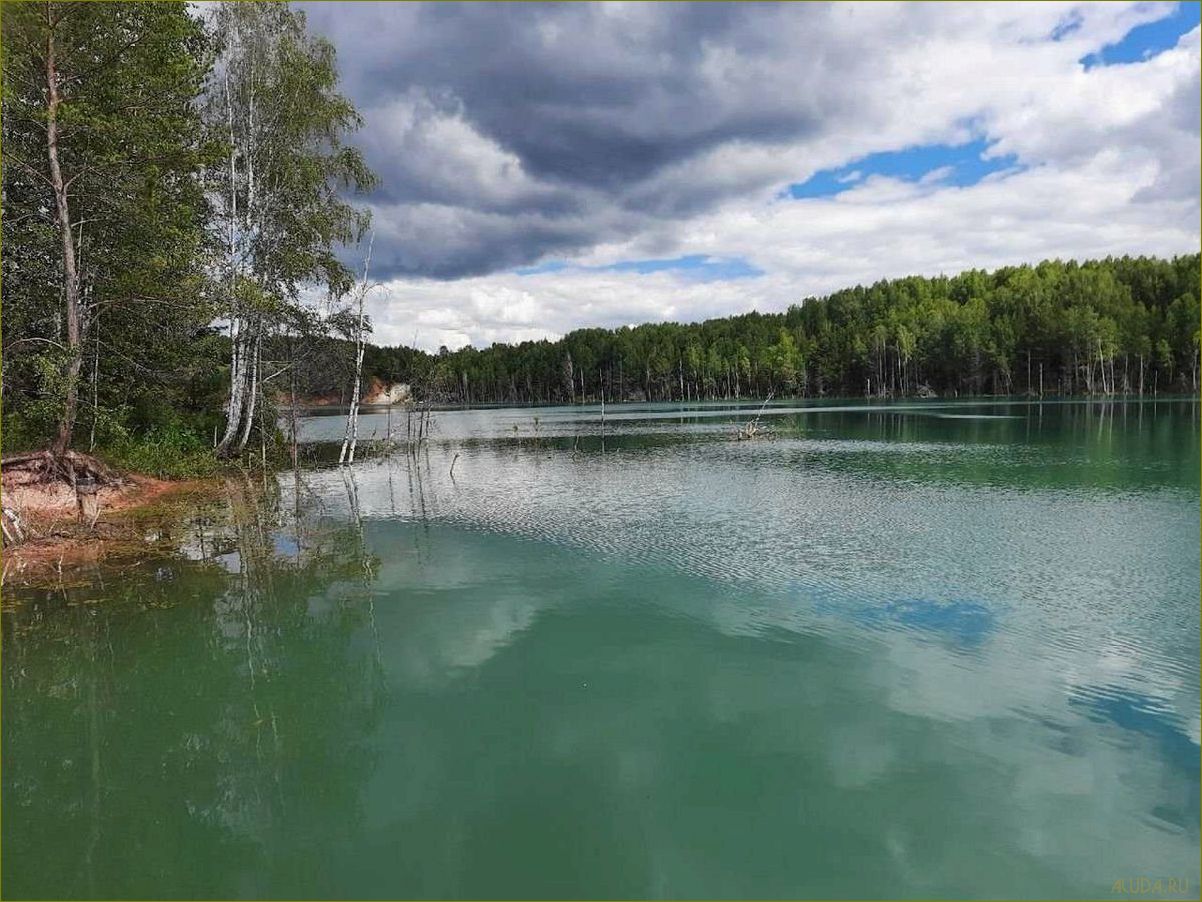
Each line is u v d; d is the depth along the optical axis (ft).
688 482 80.89
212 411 112.88
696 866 18.13
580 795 21.26
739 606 37.45
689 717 25.81
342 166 97.71
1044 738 23.84
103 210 66.13
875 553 46.85
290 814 20.81
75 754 24.36
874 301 503.61
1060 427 140.46
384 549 51.19
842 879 17.58
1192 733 24.02
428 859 18.63
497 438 158.40
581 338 572.10
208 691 28.96
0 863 18.90
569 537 53.93
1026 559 44.73
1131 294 373.81
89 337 75.51
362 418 260.01
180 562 47.83
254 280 88.07
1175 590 38.32
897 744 23.67
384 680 29.60
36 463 59.26
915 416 194.08
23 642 34.12
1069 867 17.85
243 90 92.84
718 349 499.92
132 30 61.16
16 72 58.03
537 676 29.55
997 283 496.64
